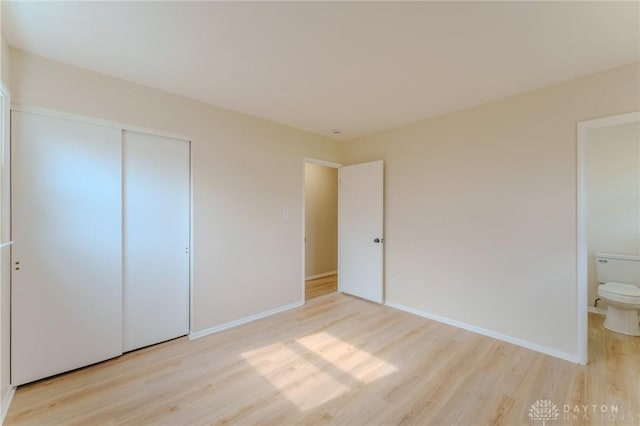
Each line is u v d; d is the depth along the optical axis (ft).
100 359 7.55
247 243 10.58
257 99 9.19
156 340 8.62
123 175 7.95
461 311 9.98
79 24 5.57
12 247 6.36
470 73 7.44
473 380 6.85
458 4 4.97
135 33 5.87
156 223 8.56
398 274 11.93
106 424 5.43
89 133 7.34
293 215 12.16
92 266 7.43
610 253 11.27
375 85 8.16
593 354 8.05
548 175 8.12
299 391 6.45
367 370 7.29
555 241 8.00
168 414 5.71
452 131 10.22
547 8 5.04
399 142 11.91
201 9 5.14
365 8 5.09
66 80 7.02
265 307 11.13
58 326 6.95
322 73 7.51
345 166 13.92
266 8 5.12
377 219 12.42
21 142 6.43
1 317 5.78
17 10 5.11
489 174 9.29
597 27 5.54
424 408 5.90
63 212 7.00
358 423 5.49
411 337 9.22
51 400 6.08
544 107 8.19
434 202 10.72
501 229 9.02
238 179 10.31
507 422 5.50
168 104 8.66
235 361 7.73
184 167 9.10
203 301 9.43
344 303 12.69
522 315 8.60
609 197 11.37
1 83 5.70
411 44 6.20
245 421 5.53
